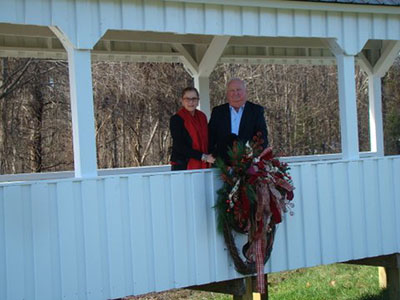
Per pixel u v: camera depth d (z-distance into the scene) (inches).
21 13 223.3
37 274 223.8
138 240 242.1
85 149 235.1
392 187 302.0
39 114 738.2
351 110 289.9
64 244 228.4
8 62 708.7
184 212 251.8
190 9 253.3
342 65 289.1
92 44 235.3
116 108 782.5
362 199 293.4
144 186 243.8
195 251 253.8
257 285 258.1
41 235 224.7
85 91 235.5
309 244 280.2
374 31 295.1
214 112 265.9
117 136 787.4
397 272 341.7
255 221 248.2
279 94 876.6
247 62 407.8
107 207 236.2
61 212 228.1
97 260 234.1
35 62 730.2
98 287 234.1
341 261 288.0
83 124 235.1
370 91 416.2
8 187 219.8
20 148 737.0
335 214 286.5
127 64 783.1
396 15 300.2
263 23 268.7
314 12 280.2
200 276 254.8
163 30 247.8
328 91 892.6
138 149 788.0
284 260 274.8
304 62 428.1
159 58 389.1
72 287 229.5
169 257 248.2
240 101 260.2
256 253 251.0
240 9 263.7
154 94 792.9
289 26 274.7
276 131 872.9
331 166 285.9
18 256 221.0
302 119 880.3
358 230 292.0
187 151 264.2
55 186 227.3
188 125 269.9
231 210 252.5
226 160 258.4
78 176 235.3
